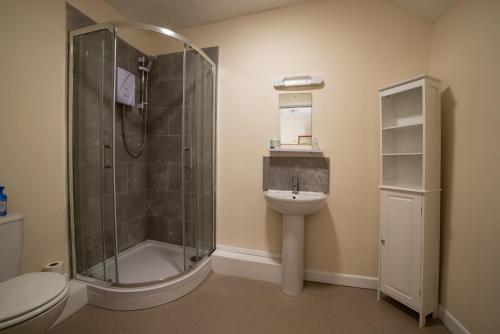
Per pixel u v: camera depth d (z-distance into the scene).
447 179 1.53
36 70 1.47
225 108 2.26
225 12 2.15
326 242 2.00
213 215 2.30
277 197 1.77
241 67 2.20
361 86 1.90
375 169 1.88
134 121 2.36
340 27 1.94
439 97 1.50
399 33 1.81
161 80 2.46
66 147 1.67
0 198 1.23
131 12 2.15
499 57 1.15
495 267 1.15
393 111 1.84
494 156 1.17
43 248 1.53
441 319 1.52
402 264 1.57
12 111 1.35
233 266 2.11
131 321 1.48
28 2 1.42
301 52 2.03
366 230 1.91
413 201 1.50
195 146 2.18
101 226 1.85
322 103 1.99
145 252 2.37
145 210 2.54
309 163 2.03
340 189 1.96
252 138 2.18
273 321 1.51
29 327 0.92
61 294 1.05
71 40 1.67
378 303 1.71
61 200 1.64
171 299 1.71
